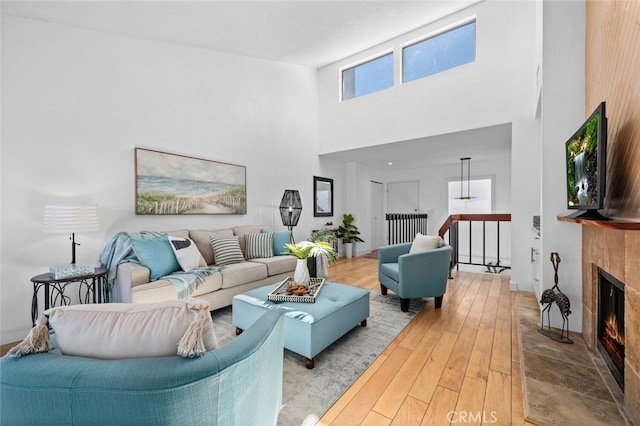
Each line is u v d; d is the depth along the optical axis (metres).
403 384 1.70
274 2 2.83
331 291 2.46
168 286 2.41
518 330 2.34
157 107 3.26
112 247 2.67
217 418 0.78
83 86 2.70
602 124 1.34
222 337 2.35
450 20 3.93
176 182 3.40
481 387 1.66
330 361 1.96
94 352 0.79
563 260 2.19
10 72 2.31
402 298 2.88
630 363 1.31
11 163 2.32
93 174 2.76
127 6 2.48
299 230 5.20
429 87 4.17
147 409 0.69
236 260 3.35
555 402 1.42
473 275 4.38
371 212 7.12
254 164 4.39
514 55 3.52
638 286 1.26
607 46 1.68
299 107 5.15
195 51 3.64
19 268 2.35
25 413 0.71
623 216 1.45
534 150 3.42
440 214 6.93
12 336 2.31
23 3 2.24
